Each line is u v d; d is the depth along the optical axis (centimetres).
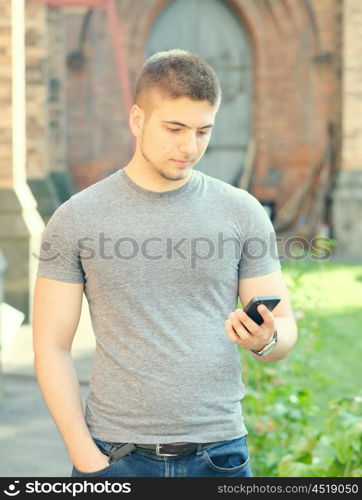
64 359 548
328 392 1503
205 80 504
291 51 4188
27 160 3111
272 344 516
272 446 1018
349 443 751
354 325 2120
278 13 4162
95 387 532
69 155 4062
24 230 2238
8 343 1848
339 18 4053
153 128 511
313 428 1070
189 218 534
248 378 1121
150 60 521
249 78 4266
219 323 532
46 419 1357
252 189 4256
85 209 538
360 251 3922
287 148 4238
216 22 4231
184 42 4209
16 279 2248
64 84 3947
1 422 1334
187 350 519
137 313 524
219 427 520
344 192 3928
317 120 4203
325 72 4178
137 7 4078
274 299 498
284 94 4219
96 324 537
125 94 3584
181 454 516
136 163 539
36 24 3053
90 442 523
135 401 516
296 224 4159
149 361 518
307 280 2598
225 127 4297
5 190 2247
